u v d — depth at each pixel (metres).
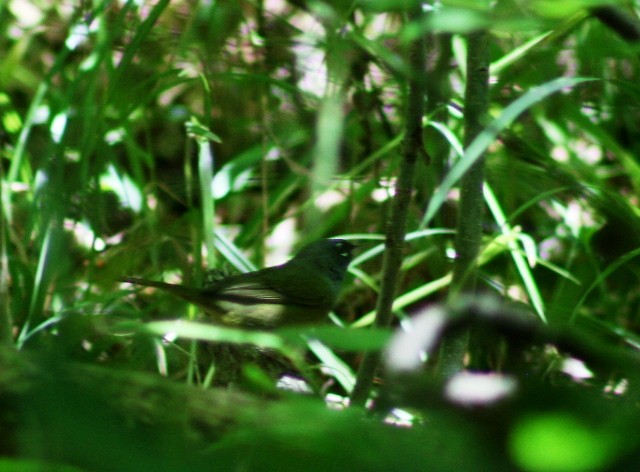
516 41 6.98
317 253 7.20
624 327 6.78
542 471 0.98
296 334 1.62
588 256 6.67
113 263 6.72
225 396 2.15
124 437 1.01
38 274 5.56
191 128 6.47
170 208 8.38
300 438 1.18
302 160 7.67
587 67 6.30
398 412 3.66
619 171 7.70
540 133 7.53
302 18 8.59
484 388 1.08
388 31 7.12
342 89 6.99
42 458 1.25
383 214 7.63
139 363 5.52
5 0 6.98
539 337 1.54
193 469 1.01
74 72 7.29
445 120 6.78
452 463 1.02
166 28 7.64
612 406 1.03
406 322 6.50
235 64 7.74
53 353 1.25
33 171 7.66
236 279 6.66
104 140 6.73
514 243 6.34
